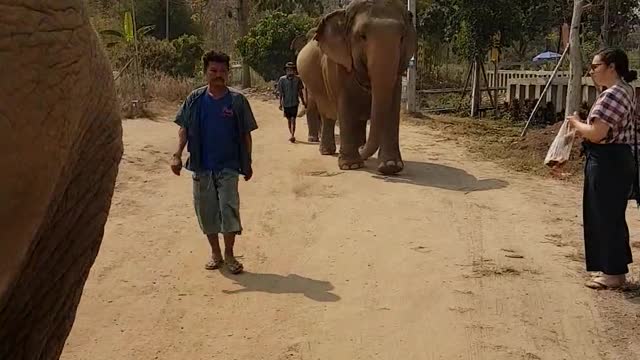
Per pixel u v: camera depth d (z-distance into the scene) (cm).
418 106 2431
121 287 603
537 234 766
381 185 1027
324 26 1162
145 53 3462
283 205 905
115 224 800
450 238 749
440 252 700
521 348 489
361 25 1096
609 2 2700
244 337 507
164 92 2611
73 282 161
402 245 723
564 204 909
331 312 552
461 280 621
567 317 542
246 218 841
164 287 606
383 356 478
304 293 593
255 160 1287
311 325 528
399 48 1087
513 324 529
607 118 556
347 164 1170
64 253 153
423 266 658
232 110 632
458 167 1193
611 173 574
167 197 945
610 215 582
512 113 2095
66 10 120
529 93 2061
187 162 645
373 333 514
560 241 741
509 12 2252
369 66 1077
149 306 563
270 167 1202
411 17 1184
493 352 483
